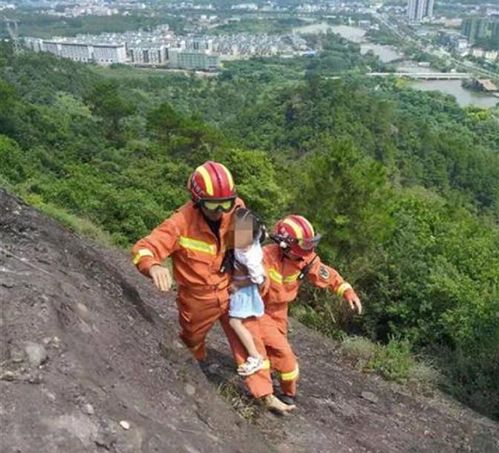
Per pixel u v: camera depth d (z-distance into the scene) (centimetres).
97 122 4788
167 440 250
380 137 6431
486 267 792
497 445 469
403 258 779
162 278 305
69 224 1028
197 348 380
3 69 8131
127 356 302
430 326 695
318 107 6756
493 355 602
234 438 311
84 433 222
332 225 834
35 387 230
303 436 371
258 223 345
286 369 385
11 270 302
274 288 380
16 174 1781
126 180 2212
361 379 540
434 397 540
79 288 338
